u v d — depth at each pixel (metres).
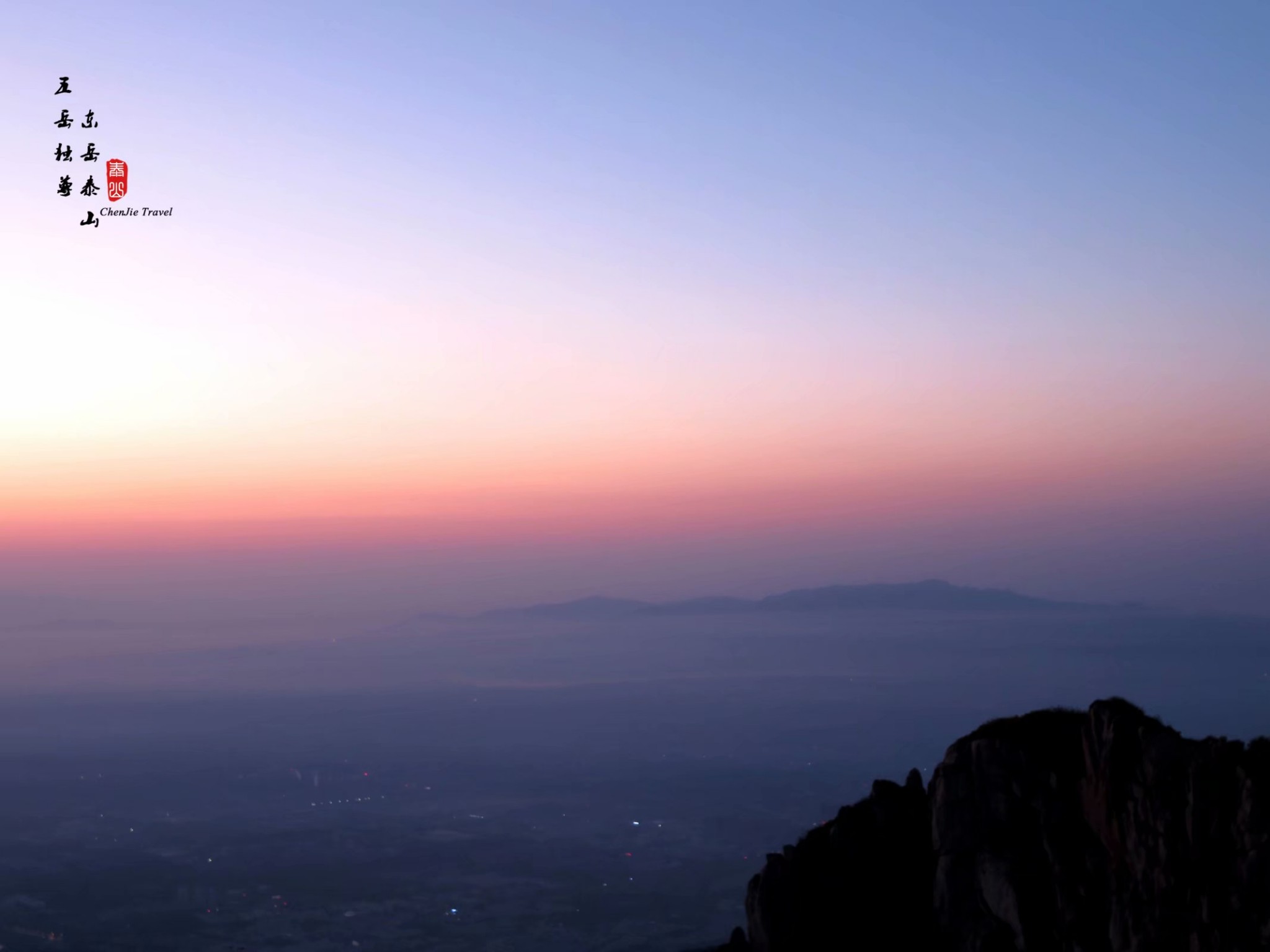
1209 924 28.09
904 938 34.72
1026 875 32.66
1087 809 33.09
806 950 35.66
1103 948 30.39
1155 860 30.03
